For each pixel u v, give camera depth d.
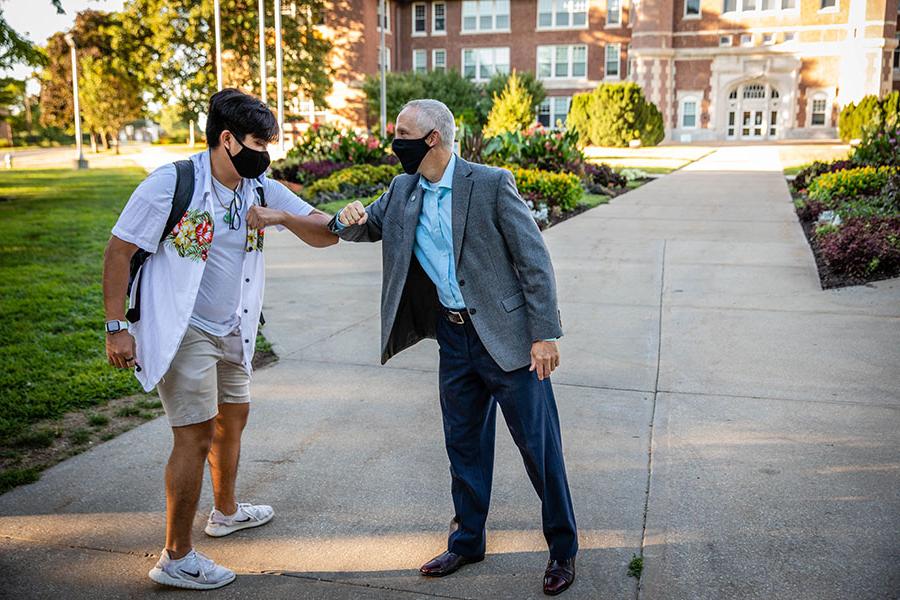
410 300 3.02
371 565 3.03
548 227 12.33
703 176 20.78
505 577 2.93
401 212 2.87
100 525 3.33
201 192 2.77
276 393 5.00
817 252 9.44
